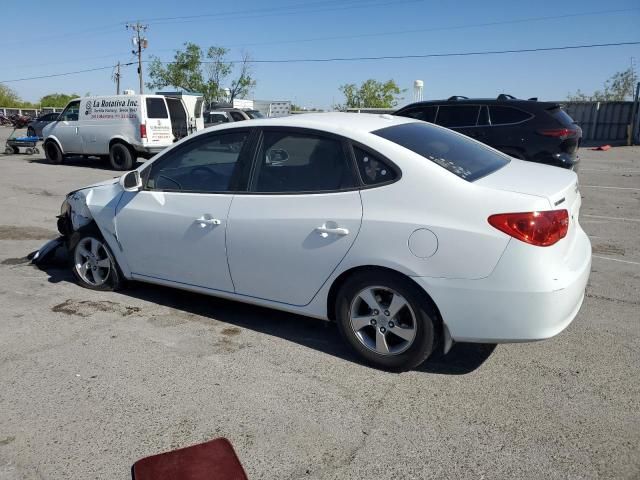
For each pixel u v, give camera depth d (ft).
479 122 30.99
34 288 16.85
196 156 13.83
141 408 10.28
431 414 10.01
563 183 11.18
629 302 15.48
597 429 9.50
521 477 8.36
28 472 8.61
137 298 15.92
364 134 11.59
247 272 12.85
